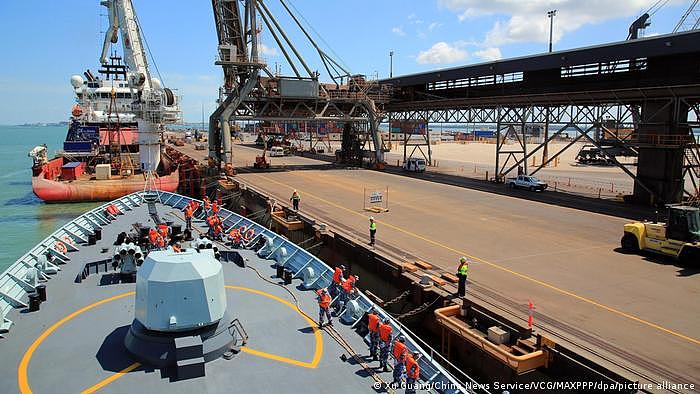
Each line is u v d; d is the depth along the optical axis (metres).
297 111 62.22
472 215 34.00
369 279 24.03
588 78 41.28
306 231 31.23
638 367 13.24
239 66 55.03
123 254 15.41
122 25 57.38
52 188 50.69
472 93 54.53
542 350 14.12
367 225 30.86
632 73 37.62
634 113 37.69
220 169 55.56
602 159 79.81
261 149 102.88
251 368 10.54
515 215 33.97
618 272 21.53
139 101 43.22
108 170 54.41
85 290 14.64
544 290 19.22
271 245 18.70
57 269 16.22
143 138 43.53
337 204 38.00
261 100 57.84
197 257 11.13
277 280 15.84
